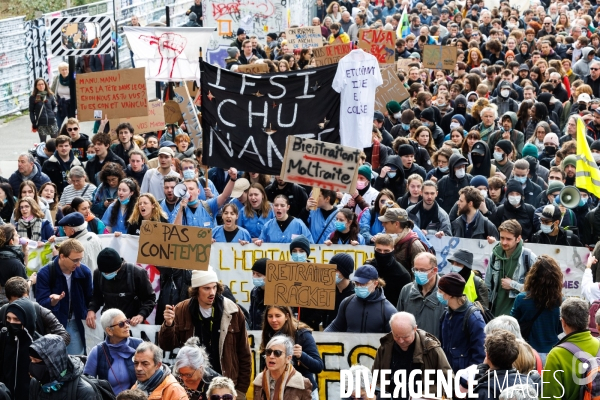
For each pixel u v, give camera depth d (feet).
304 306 30.58
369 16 122.21
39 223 41.75
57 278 34.99
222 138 44.11
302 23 115.65
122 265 33.96
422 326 32.12
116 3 102.22
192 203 42.37
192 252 32.60
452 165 45.93
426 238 39.88
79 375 26.25
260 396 27.66
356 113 44.34
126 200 42.27
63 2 106.42
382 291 32.32
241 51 89.61
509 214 42.73
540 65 77.00
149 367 26.50
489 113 57.52
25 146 78.43
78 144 56.08
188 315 30.60
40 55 93.81
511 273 35.40
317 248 39.78
